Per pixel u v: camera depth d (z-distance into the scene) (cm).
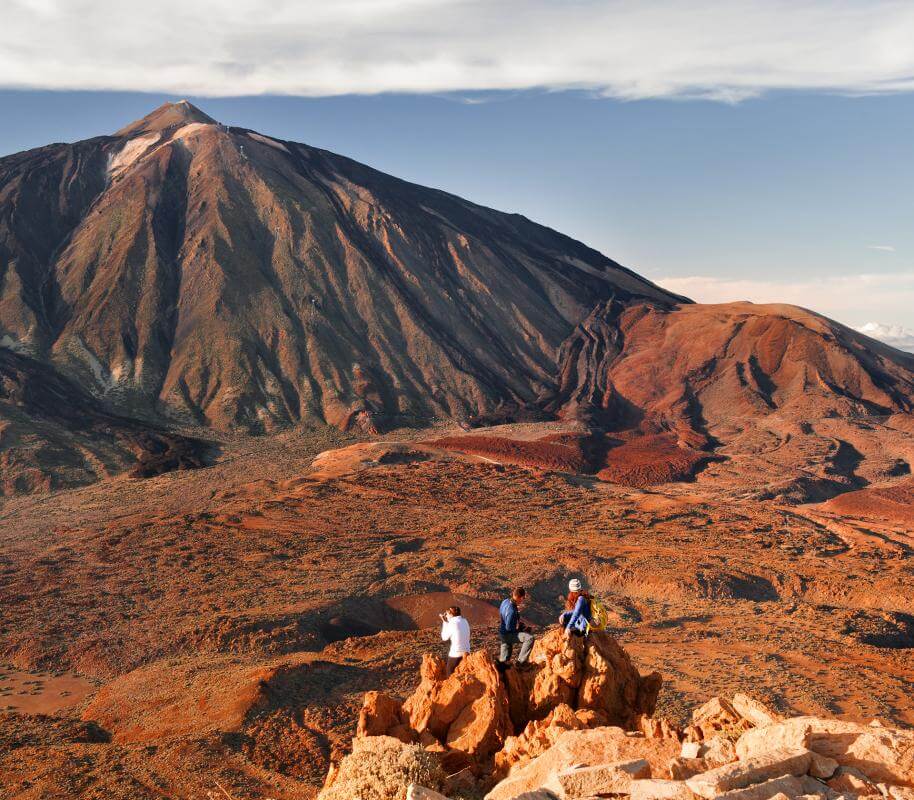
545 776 980
